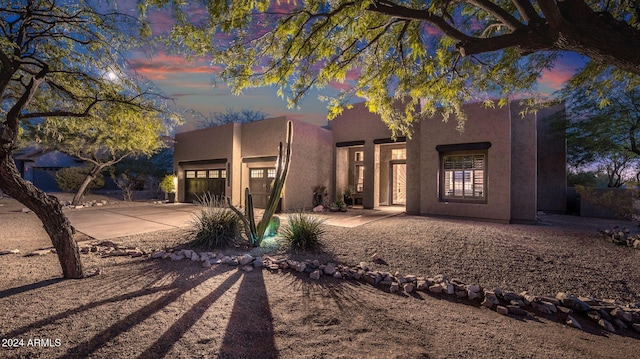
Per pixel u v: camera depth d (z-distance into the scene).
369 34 4.31
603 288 4.18
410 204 12.14
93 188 20.69
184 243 6.36
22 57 4.33
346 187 15.98
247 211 6.30
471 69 5.13
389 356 2.44
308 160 13.85
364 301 3.64
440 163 11.35
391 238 7.06
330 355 2.44
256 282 4.17
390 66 4.76
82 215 11.03
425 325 3.04
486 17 4.62
